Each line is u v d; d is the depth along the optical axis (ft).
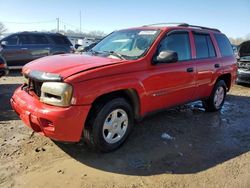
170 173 12.73
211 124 19.66
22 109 13.43
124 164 13.32
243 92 32.32
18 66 43.09
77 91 12.29
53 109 12.30
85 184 11.62
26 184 11.42
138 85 14.58
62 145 14.80
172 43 17.21
